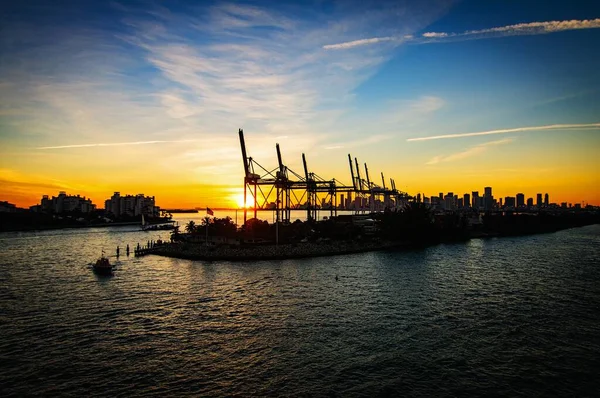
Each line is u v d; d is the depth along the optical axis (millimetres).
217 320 45781
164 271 80000
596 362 34438
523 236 182500
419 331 42000
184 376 31422
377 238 131250
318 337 40062
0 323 45062
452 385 30031
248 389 29312
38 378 31078
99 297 57688
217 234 129750
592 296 58281
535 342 39156
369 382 30406
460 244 139250
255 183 125188
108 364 33688
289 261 91250
